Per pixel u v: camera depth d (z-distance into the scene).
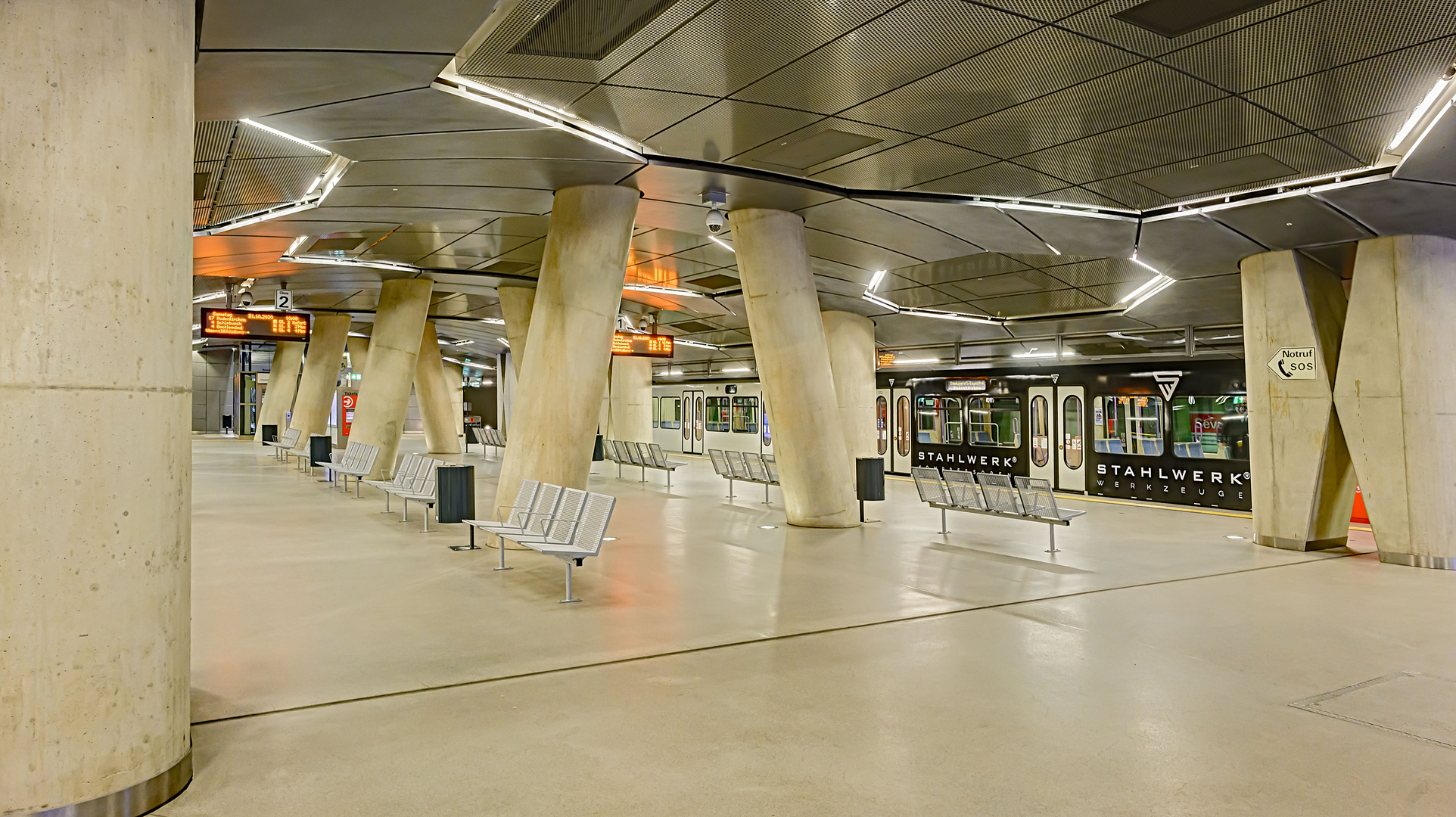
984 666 5.42
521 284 17.95
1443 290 9.88
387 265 15.89
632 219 10.03
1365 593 8.06
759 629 6.26
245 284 18.23
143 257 3.42
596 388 9.95
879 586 7.90
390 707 4.51
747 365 26.88
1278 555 10.38
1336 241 10.34
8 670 3.10
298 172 9.46
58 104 3.25
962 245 11.78
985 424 20.19
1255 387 11.26
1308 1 5.09
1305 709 4.73
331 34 5.55
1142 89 6.50
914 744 4.11
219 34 5.53
